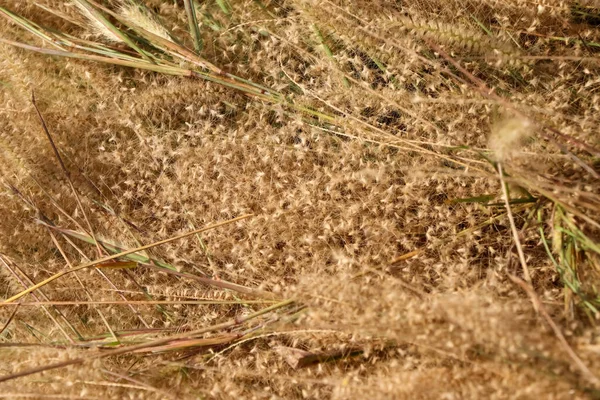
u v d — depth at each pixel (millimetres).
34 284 856
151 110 901
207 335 838
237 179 865
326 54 869
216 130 871
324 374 819
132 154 896
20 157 871
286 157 863
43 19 914
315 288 787
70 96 894
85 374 791
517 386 743
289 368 833
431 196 852
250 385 830
